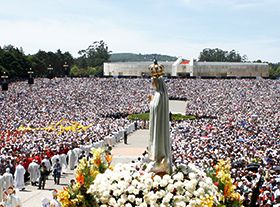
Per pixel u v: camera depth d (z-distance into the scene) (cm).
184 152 3778
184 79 12888
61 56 19725
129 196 1176
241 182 2350
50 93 10612
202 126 6525
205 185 1212
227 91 11588
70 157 3856
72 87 11469
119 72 16550
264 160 3356
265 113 8588
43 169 3011
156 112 1276
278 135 5272
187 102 10712
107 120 7669
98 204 1196
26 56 15825
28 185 3138
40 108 8788
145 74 16075
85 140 4884
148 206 1176
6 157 3331
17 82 11925
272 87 11938
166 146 1282
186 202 1172
